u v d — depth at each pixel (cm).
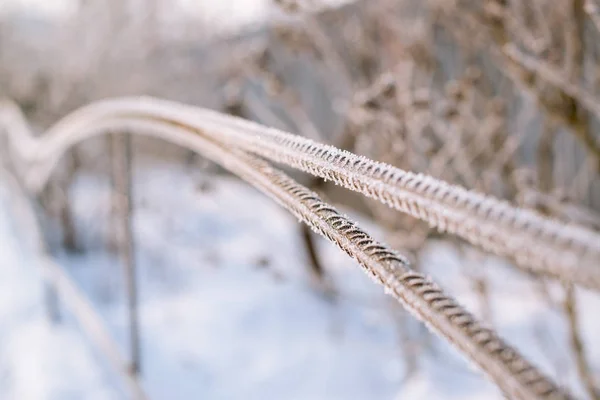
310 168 73
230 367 358
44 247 396
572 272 36
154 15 664
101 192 614
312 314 444
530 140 328
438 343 377
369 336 405
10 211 635
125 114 227
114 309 441
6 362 331
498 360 43
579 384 262
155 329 402
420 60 324
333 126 459
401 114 293
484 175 299
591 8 187
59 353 323
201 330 409
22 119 558
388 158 304
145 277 524
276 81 386
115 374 304
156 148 688
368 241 61
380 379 346
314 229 71
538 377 41
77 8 668
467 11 224
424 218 51
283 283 474
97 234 614
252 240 577
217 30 548
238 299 470
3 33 693
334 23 370
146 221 618
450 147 304
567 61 204
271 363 368
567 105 199
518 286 334
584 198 308
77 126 314
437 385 316
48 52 683
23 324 374
